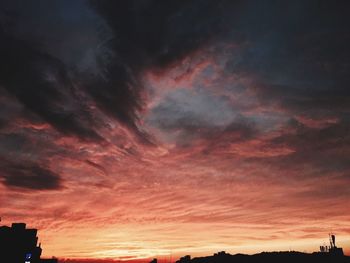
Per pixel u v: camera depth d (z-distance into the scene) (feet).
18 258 132.98
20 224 141.49
